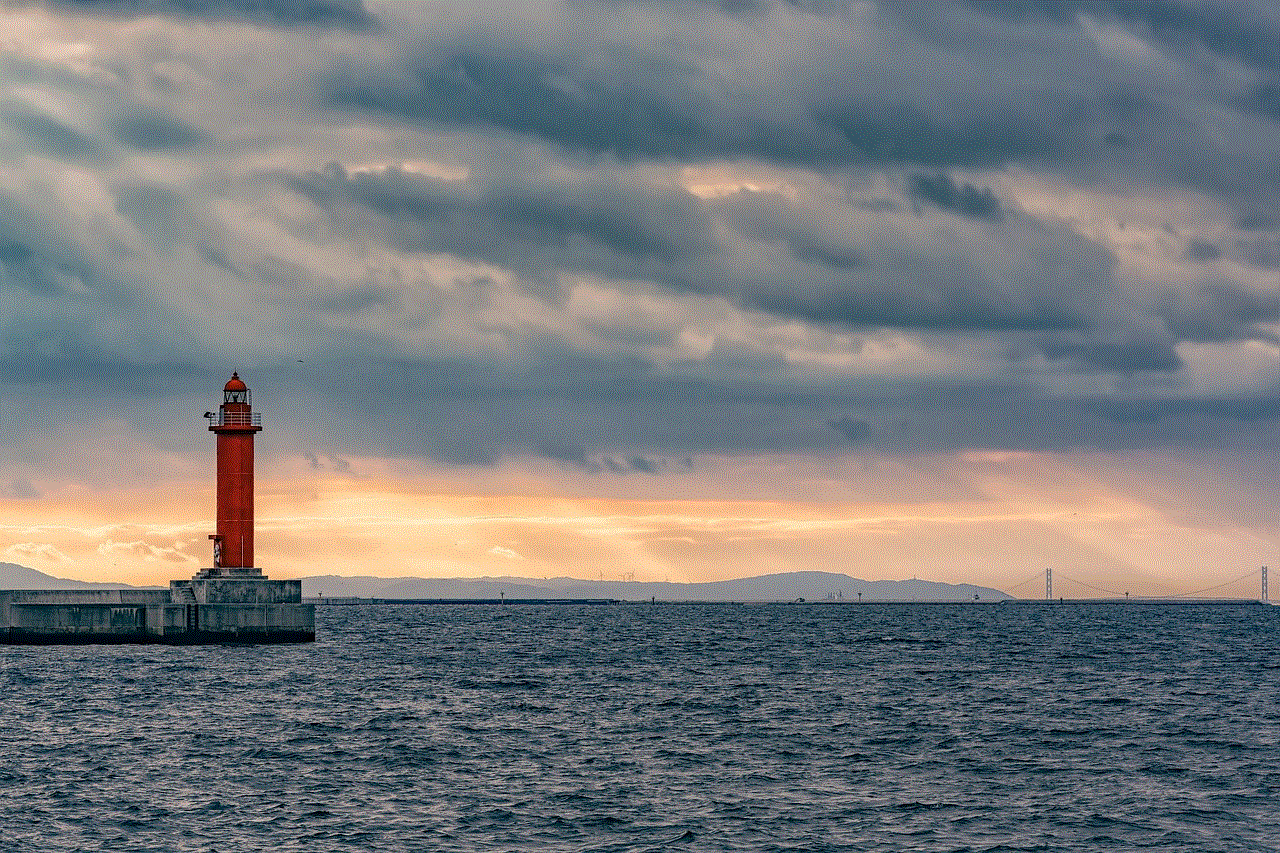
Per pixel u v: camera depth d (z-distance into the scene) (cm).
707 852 19350
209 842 19762
